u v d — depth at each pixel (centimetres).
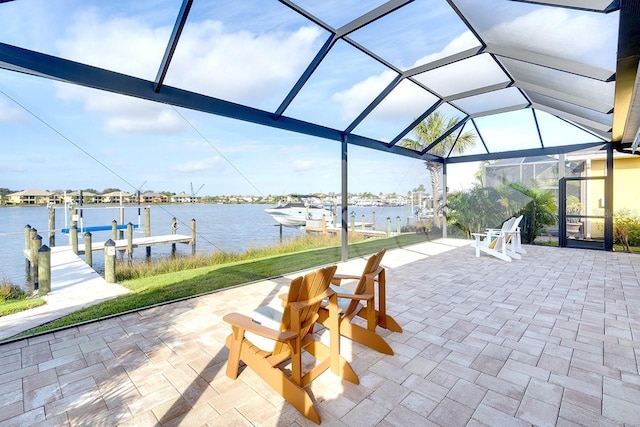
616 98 338
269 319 256
